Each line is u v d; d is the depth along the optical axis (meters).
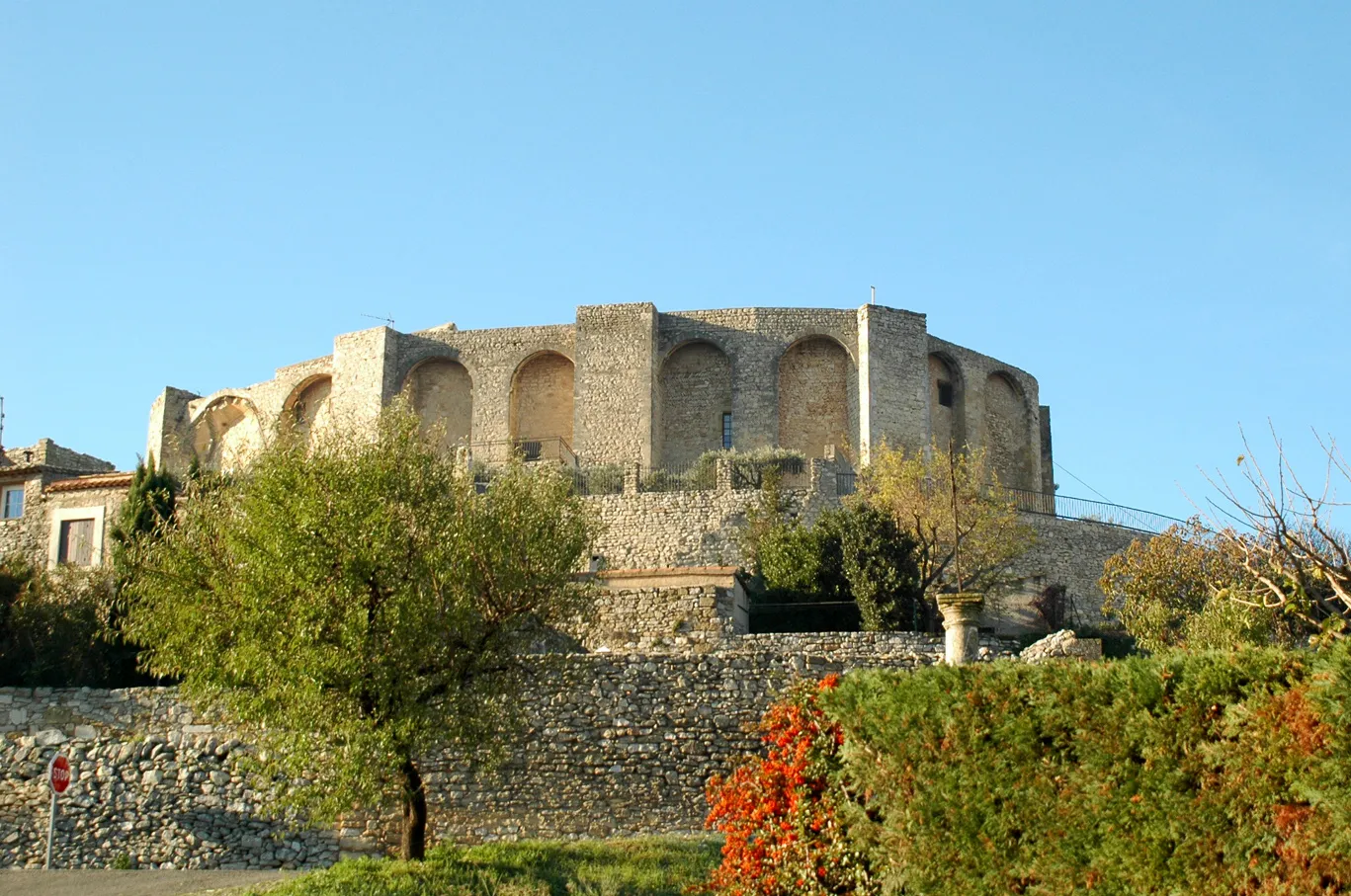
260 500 24.02
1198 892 12.89
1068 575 54.72
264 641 23.05
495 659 24.53
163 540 25.64
